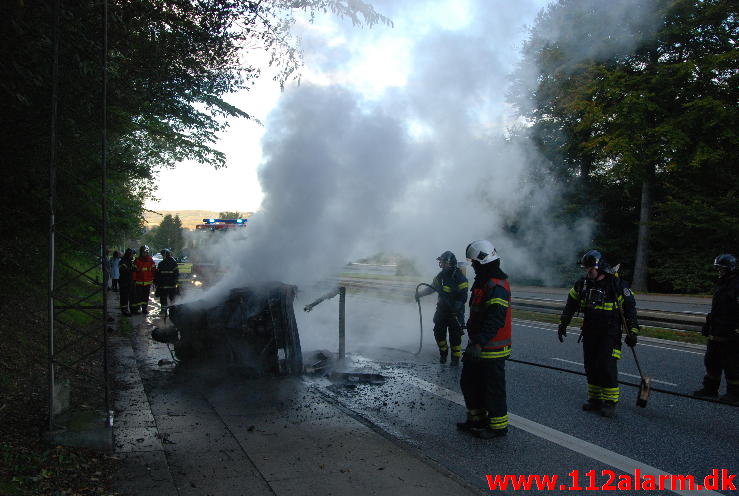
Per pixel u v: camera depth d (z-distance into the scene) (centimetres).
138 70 771
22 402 459
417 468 384
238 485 349
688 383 670
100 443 395
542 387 644
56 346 690
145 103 891
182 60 794
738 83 1988
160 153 1391
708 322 599
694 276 2198
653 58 2012
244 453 406
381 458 401
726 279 586
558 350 884
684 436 478
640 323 1202
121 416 483
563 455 433
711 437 475
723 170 2159
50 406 392
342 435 451
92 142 738
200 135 1345
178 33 752
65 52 532
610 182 2317
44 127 620
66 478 339
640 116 1992
